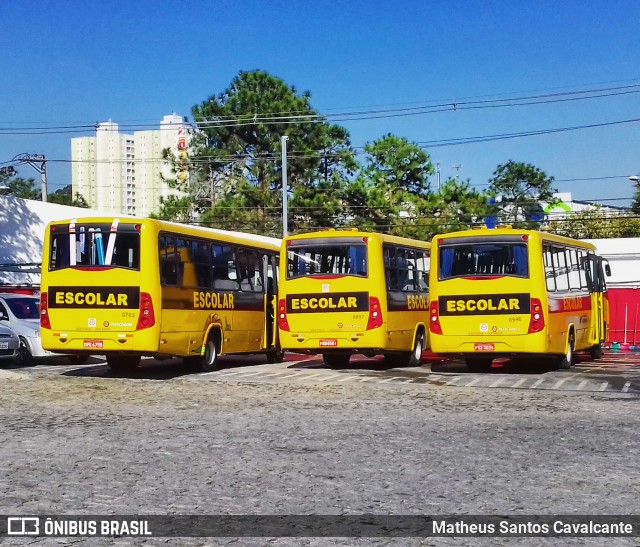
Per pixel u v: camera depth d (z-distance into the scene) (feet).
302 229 209.97
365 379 64.39
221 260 72.38
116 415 44.60
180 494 26.81
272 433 38.68
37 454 33.40
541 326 64.64
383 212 214.48
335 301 70.59
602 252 146.61
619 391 56.29
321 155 218.18
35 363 80.94
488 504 25.66
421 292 79.61
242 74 224.74
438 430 39.52
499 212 227.81
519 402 50.26
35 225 140.15
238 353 75.72
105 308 62.54
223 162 218.79
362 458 32.68
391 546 21.52
